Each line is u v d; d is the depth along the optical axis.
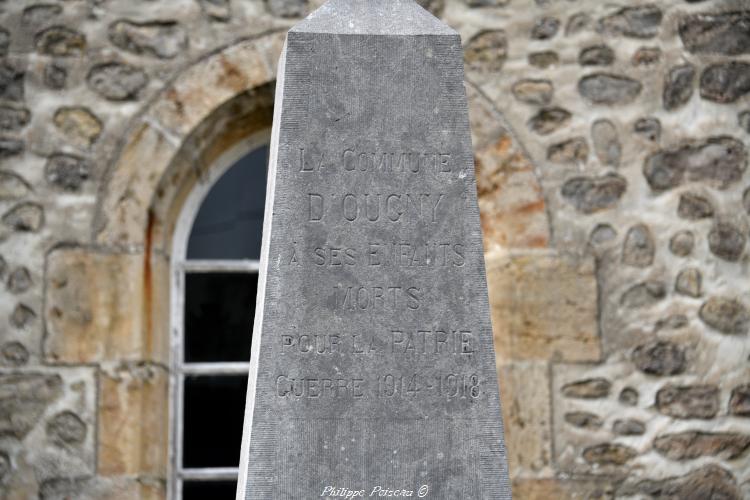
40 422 6.06
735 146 6.38
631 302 6.24
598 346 6.20
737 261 6.30
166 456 6.31
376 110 4.41
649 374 6.20
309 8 6.40
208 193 6.62
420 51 4.45
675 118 6.39
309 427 4.25
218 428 6.43
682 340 6.23
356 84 4.41
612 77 6.41
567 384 6.17
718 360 6.22
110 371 6.12
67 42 6.33
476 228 4.40
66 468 6.04
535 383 6.16
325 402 4.27
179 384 6.43
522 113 6.36
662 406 6.18
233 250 6.59
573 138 6.35
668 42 6.45
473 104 6.36
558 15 6.44
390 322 4.33
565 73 6.40
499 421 4.32
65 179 6.23
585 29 6.44
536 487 6.10
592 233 6.29
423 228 4.38
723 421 6.18
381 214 4.37
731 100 6.42
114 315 6.16
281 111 4.39
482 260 4.38
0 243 6.16
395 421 4.28
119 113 6.30
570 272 6.24
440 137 4.42
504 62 6.40
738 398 6.21
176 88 6.34
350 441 4.26
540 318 6.20
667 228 6.30
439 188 4.40
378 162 4.39
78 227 6.20
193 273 6.55
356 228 4.36
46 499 6.01
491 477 4.29
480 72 6.39
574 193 6.31
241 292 6.56
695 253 6.29
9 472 6.02
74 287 6.16
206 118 6.34
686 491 6.14
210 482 6.38
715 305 6.26
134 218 6.24
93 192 6.23
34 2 6.35
